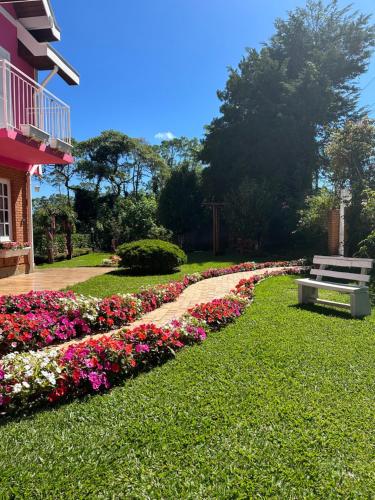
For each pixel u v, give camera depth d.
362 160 11.28
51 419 2.46
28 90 10.00
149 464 1.97
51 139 8.88
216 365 3.32
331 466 1.95
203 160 21.09
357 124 11.61
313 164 18.16
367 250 8.97
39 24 9.81
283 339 4.00
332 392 2.76
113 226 21.52
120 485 1.82
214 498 1.74
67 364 2.84
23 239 10.20
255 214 16.56
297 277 9.20
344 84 20.39
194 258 15.93
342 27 20.23
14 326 3.93
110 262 13.13
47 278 9.29
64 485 1.82
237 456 2.03
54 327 4.29
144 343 3.42
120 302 5.12
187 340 3.91
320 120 18.20
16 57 9.56
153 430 2.28
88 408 2.61
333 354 3.54
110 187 30.17
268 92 19.08
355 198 11.10
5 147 8.06
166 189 21.52
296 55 20.28
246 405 2.57
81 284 8.16
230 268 10.64
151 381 3.03
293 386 2.86
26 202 10.34
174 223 21.16
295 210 16.56
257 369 3.21
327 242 13.91
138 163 31.50
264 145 18.31
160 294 6.21
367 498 1.73
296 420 2.37
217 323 4.53
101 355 3.00
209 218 21.30
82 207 28.42
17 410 2.55
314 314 5.18
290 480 1.85
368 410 2.50
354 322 4.72
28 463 1.99
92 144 29.20
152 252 10.48
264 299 6.29
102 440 2.19
